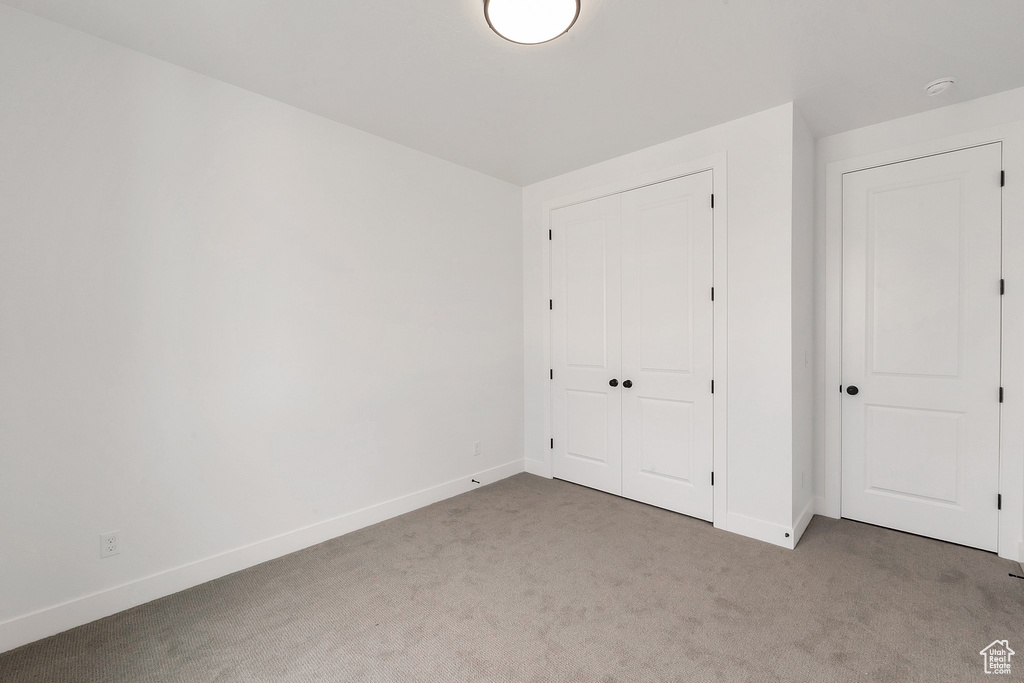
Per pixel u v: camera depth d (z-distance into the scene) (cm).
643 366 325
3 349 176
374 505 296
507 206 391
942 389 263
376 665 168
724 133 281
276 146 252
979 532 253
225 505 234
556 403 384
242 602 208
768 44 202
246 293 241
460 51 207
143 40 199
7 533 177
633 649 175
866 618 193
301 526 262
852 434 292
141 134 208
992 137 246
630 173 328
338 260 278
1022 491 241
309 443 265
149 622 193
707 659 169
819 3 176
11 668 166
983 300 250
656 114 269
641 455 328
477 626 190
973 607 200
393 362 307
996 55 210
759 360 268
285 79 230
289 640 182
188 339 221
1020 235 240
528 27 177
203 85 226
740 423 276
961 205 256
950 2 175
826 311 299
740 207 275
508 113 268
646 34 195
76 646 178
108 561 200
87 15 182
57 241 187
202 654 174
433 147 316
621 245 336
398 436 310
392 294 306
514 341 396
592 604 205
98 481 197
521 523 294
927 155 265
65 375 189
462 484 351
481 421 367
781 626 188
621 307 337
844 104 257
